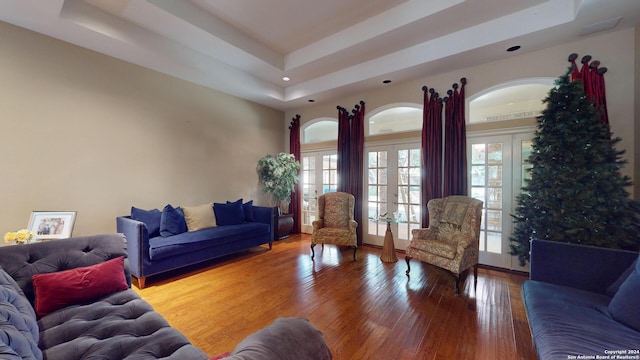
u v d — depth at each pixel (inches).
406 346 76.1
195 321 89.5
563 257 77.1
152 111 152.4
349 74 173.5
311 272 136.4
